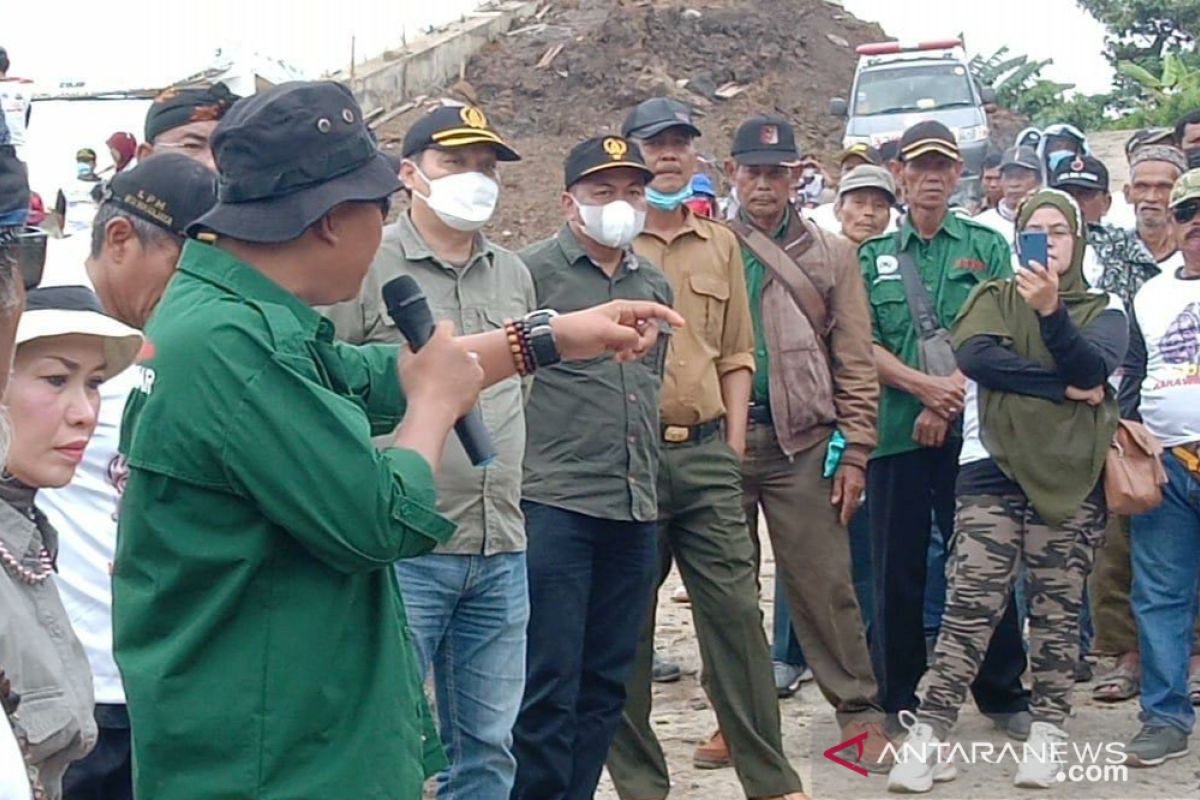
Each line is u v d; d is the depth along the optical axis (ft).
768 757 17.76
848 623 19.52
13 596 7.95
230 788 9.06
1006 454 18.74
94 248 12.00
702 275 18.11
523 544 14.75
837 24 111.14
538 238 79.51
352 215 9.43
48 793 8.13
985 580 19.04
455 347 9.62
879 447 20.77
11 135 6.14
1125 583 22.44
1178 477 19.61
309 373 9.11
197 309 9.14
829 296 19.74
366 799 9.23
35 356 9.25
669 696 23.15
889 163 29.35
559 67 101.19
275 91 9.36
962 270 20.93
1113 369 18.80
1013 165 27.66
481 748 14.64
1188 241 19.85
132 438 9.27
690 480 17.60
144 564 9.23
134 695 9.18
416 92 98.27
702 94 100.22
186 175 11.81
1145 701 19.86
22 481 9.21
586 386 16.08
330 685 9.21
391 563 9.18
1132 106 104.01
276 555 9.16
